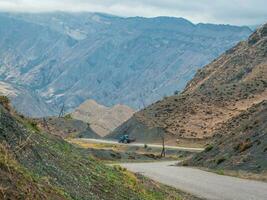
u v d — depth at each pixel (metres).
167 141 174.00
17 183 11.62
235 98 193.00
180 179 50.88
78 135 188.00
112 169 29.97
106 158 88.75
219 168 62.75
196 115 187.75
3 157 12.41
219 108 189.12
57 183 15.84
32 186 12.30
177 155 135.12
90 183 19.94
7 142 15.52
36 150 17.78
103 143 161.38
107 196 19.95
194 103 199.12
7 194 10.73
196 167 70.69
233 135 72.75
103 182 22.14
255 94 190.62
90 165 25.06
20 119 22.42
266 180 47.94
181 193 37.47
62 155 21.52
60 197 13.65
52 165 17.80
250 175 52.19
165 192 33.91
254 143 62.38
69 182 17.38
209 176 54.72
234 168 58.66
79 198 16.23
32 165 15.67
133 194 24.23
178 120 188.62
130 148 150.38
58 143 25.66
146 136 184.88
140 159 103.12
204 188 42.28
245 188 42.00
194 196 37.28
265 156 56.16
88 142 156.88
